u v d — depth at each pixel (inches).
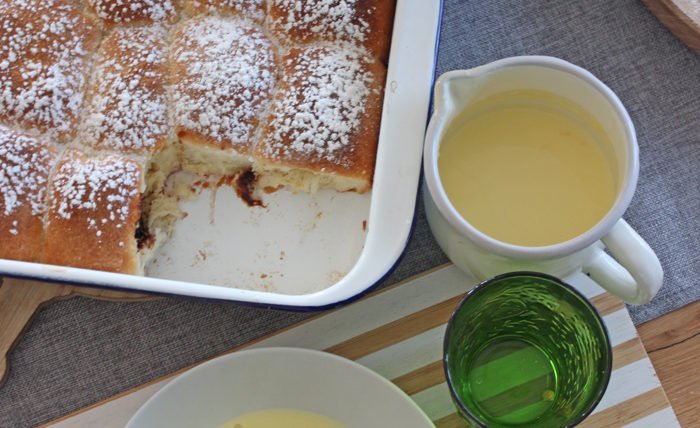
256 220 32.1
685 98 32.3
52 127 31.7
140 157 31.6
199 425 30.2
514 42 32.6
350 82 31.6
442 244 29.8
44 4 32.2
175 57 32.1
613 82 32.4
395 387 29.5
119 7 32.3
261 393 30.3
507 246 27.1
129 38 32.3
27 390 31.2
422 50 30.0
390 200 29.2
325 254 31.8
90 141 31.7
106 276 29.2
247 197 32.3
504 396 30.2
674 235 31.6
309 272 31.7
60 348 31.4
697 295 31.2
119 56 32.1
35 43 31.9
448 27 32.6
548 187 29.2
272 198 32.3
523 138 29.5
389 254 29.0
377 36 32.0
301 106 31.5
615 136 28.3
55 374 31.3
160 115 31.7
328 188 32.3
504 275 28.0
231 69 31.7
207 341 31.4
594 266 28.9
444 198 27.5
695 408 30.7
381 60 32.2
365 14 31.9
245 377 30.1
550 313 29.4
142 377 31.3
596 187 29.1
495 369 30.4
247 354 29.9
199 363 31.3
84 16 32.5
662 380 30.9
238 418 30.3
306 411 30.3
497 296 29.0
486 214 29.1
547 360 30.4
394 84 29.8
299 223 32.1
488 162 29.4
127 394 31.0
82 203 31.0
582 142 29.4
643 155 32.0
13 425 31.1
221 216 32.2
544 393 30.2
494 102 29.5
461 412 28.7
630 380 30.6
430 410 30.7
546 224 29.0
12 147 31.3
